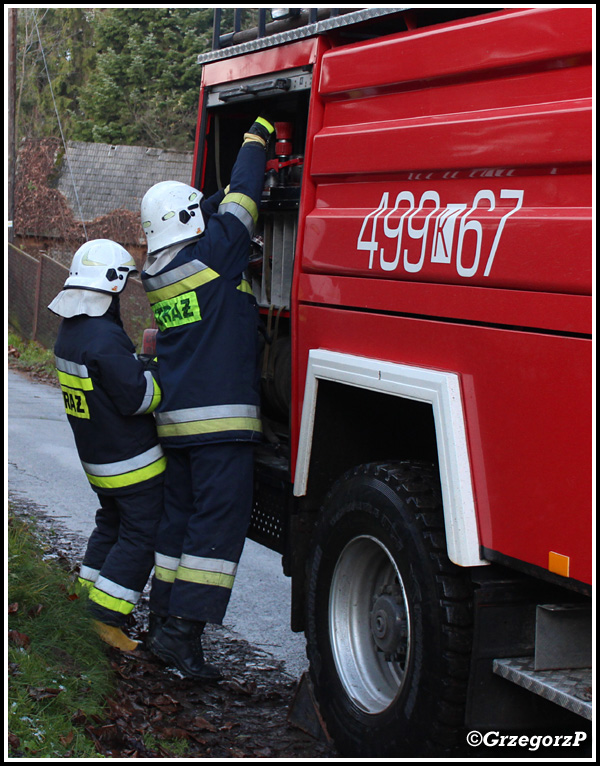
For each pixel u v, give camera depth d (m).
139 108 20.42
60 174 19.03
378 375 3.20
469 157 2.90
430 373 2.96
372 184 3.41
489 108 2.88
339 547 3.45
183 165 19.03
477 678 2.81
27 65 23.56
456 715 2.88
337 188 3.62
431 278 3.02
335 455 3.74
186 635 4.04
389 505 3.14
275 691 4.05
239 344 4.05
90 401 4.17
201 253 3.99
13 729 2.95
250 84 4.36
